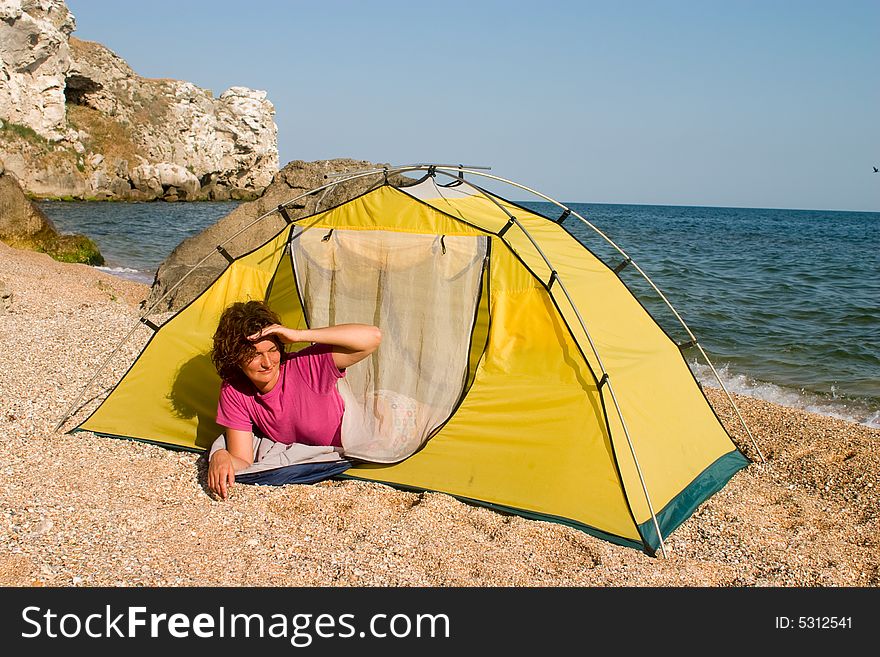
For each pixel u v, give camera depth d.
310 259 5.52
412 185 5.68
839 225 81.94
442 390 5.22
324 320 5.53
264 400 4.95
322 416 5.03
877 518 5.10
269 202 12.97
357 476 5.15
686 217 94.69
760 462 6.09
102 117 62.38
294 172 13.23
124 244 25.67
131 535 4.12
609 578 4.05
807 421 7.14
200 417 5.52
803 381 10.30
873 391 9.87
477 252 5.13
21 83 52.78
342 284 5.46
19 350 7.78
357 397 5.32
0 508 4.26
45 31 52.47
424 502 4.73
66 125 57.16
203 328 5.67
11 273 12.52
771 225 72.44
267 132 80.06
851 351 11.98
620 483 4.60
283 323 5.75
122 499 4.53
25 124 53.53
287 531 4.32
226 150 74.81
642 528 4.49
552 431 4.87
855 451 6.32
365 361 5.36
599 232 6.14
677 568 4.22
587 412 4.79
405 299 5.31
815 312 15.46
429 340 5.25
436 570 4.03
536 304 5.01
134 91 66.38
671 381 5.64
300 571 3.93
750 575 4.22
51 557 3.83
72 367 7.32
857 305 16.42
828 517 5.09
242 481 4.83
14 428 5.56
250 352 4.72
